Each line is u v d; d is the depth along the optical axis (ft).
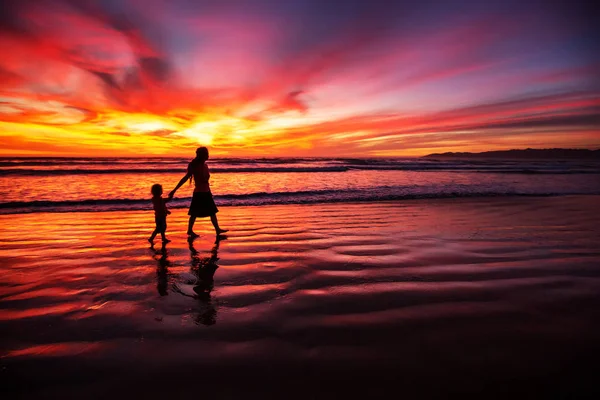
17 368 6.25
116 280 11.37
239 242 17.15
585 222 23.03
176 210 29.07
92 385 5.79
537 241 17.25
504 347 7.02
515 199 37.24
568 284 10.97
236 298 9.77
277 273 12.12
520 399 5.43
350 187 50.93
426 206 31.65
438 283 11.03
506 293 10.16
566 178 73.26
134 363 6.45
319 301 9.53
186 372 6.16
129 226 21.57
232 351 6.88
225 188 48.85
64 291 10.32
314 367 6.32
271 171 87.20
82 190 43.29
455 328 7.88
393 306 9.18
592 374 6.09
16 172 68.13
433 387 5.74
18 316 8.53
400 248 15.83
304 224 22.33
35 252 15.03
